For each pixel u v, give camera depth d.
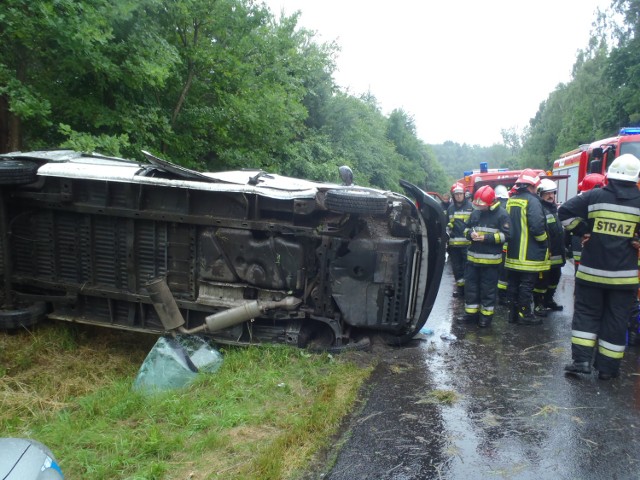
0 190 5.67
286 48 12.91
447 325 6.74
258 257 5.21
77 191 5.62
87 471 3.14
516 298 6.84
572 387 4.51
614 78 27.12
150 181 5.16
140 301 5.50
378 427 3.77
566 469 3.20
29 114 6.66
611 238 4.46
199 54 9.67
